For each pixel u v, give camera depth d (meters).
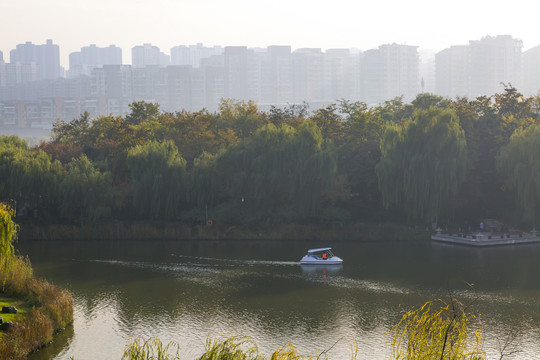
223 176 94.44
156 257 75.31
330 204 93.38
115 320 49.69
